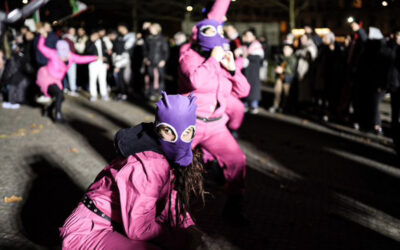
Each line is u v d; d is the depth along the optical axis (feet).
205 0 13.93
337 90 30.96
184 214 8.00
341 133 26.86
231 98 13.84
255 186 17.17
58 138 23.07
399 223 14.39
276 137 25.36
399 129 22.18
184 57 12.23
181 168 7.86
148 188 7.08
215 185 16.76
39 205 14.35
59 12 13.03
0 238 11.96
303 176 18.66
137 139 7.48
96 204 7.41
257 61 31.63
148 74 37.14
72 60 25.64
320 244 12.67
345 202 15.96
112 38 37.37
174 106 7.32
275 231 13.38
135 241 7.17
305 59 32.12
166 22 76.02
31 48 30.19
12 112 29.48
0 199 14.66
